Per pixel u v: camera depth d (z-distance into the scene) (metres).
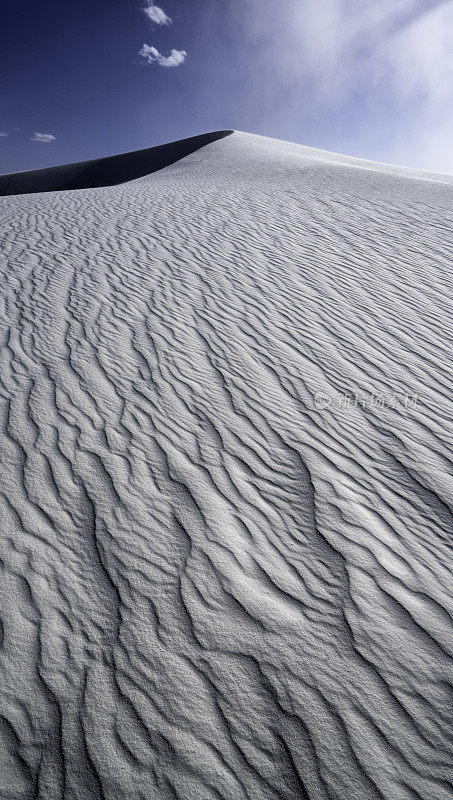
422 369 4.48
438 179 29.75
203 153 32.47
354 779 1.63
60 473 3.00
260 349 4.76
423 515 2.78
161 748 1.70
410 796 1.59
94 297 5.88
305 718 1.79
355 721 1.79
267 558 2.48
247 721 1.78
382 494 2.93
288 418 3.67
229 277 6.71
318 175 17.80
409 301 6.02
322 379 4.25
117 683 1.89
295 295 6.14
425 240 8.58
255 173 19.98
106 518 2.69
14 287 6.13
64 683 1.88
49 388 3.94
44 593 2.25
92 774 1.62
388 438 3.47
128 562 2.43
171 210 11.31
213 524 2.68
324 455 3.27
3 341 4.69
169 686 1.89
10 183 43.16
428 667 1.98
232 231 9.16
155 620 2.15
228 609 2.21
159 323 5.24
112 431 3.43
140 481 2.97
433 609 2.23
